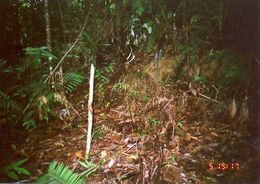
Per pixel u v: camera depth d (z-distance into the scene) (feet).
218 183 10.83
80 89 17.17
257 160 11.65
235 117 13.60
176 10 16.72
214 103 14.24
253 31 15.38
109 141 13.16
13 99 16.57
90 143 12.73
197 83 15.06
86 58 17.44
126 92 15.94
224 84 14.73
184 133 13.15
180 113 14.19
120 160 12.03
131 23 17.87
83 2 18.25
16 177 11.15
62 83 15.78
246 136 12.76
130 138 13.12
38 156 12.73
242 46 15.39
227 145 12.46
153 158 11.95
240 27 15.72
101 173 11.49
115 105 15.60
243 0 15.64
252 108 13.75
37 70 16.98
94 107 15.78
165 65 15.92
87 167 11.75
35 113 15.34
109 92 16.52
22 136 14.14
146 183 10.96
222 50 15.49
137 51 17.85
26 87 16.19
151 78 15.83
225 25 16.05
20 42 20.62
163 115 14.01
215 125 13.48
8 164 12.33
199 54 15.88
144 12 17.35
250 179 10.89
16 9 20.68
